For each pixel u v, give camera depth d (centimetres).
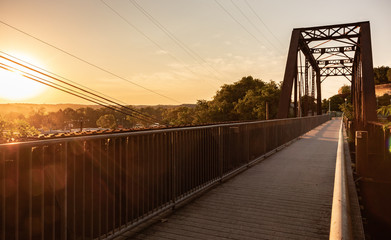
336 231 119
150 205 390
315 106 4562
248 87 6762
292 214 415
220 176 607
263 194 520
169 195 427
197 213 421
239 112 5791
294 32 2430
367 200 653
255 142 860
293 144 1336
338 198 159
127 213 338
